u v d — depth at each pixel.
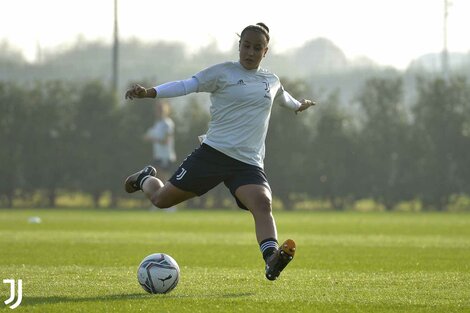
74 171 185.38
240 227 109.69
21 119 182.50
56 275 49.03
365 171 182.75
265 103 41.81
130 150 185.38
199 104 186.75
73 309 35.75
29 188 185.38
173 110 186.12
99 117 184.75
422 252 69.19
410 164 180.75
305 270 53.75
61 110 184.50
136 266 55.50
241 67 41.69
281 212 172.88
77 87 186.00
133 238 86.25
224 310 35.75
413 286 44.72
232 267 55.72
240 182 41.25
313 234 96.00
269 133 182.62
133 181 45.69
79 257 62.53
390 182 182.50
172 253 67.50
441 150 179.00
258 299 39.19
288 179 182.75
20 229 102.06
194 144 185.00
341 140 182.50
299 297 40.09
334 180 183.00
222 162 41.53
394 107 182.75
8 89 182.62
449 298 40.19
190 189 42.28
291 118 182.88
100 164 185.25
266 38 41.50
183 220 129.38
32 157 183.88
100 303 37.34
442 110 178.50
